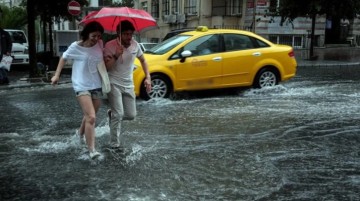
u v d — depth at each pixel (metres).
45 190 4.74
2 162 5.73
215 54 11.01
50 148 6.40
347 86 12.95
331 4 20.94
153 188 4.80
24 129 7.78
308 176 5.18
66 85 15.14
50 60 21.06
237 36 11.43
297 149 6.32
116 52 5.80
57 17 25.81
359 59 22.30
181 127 7.75
